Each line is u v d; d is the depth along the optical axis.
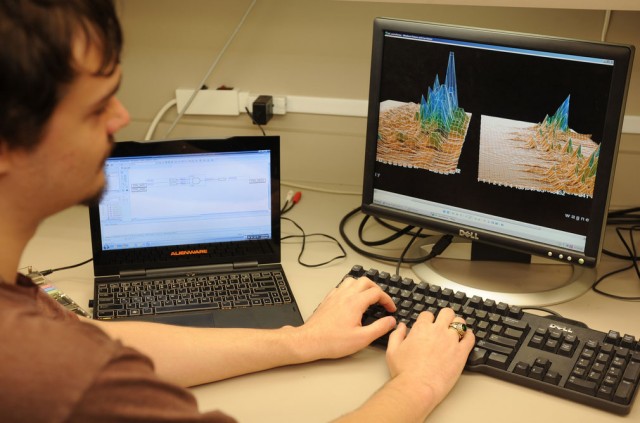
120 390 0.60
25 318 0.61
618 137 1.12
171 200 1.27
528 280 1.30
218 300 1.21
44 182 0.65
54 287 1.25
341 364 1.06
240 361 1.02
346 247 1.42
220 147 1.26
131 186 1.25
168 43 1.63
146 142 1.24
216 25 1.60
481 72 1.21
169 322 1.15
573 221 1.20
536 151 1.19
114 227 1.26
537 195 1.21
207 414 0.66
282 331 1.06
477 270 1.33
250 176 1.29
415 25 1.24
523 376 1.01
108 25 0.64
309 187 1.68
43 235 1.45
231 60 1.63
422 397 0.93
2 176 0.63
